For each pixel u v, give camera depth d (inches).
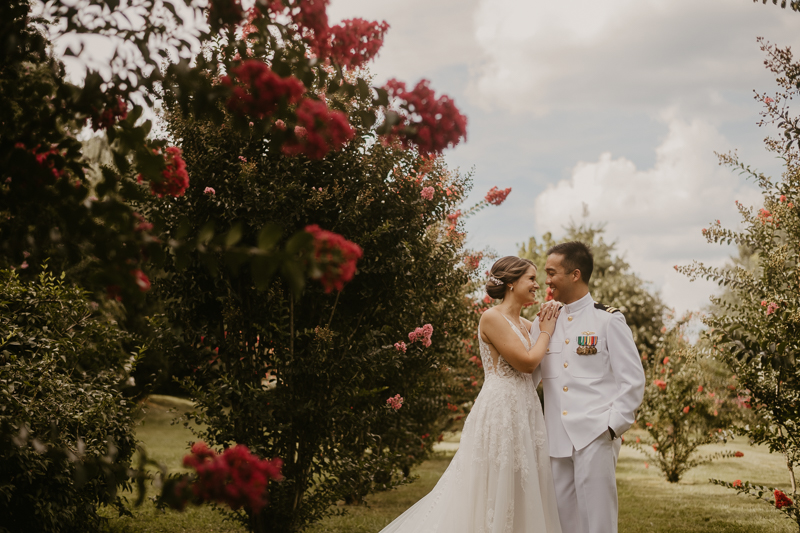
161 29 76.7
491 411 132.6
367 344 168.2
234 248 62.4
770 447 195.2
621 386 125.0
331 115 69.4
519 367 131.9
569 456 127.0
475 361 335.6
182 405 624.7
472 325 292.5
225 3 76.7
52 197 69.0
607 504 121.7
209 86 75.2
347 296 172.9
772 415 192.4
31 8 72.6
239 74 67.0
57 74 75.7
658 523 238.1
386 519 238.2
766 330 180.1
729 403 360.2
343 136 69.7
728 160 192.7
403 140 77.9
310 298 171.3
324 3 78.7
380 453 195.5
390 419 216.1
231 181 159.5
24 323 178.9
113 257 67.7
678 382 361.4
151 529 206.4
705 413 355.6
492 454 129.4
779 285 193.2
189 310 168.2
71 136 79.6
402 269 169.8
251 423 162.6
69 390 168.1
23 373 157.1
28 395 158.2
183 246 67.5
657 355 399.5
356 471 169.3
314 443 167.2
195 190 160.1
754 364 191.2
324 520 232.7
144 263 69.1
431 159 178.1
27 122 73.7
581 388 128.8
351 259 59.1
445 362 266.1
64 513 163.0
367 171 168.4
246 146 161.2
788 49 151.6
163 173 80.0
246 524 169.8
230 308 161.5
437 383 291.4
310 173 165.2
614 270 864.3
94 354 190.4
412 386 228.2
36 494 156.3
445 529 132.3
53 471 157.0
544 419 135.6
